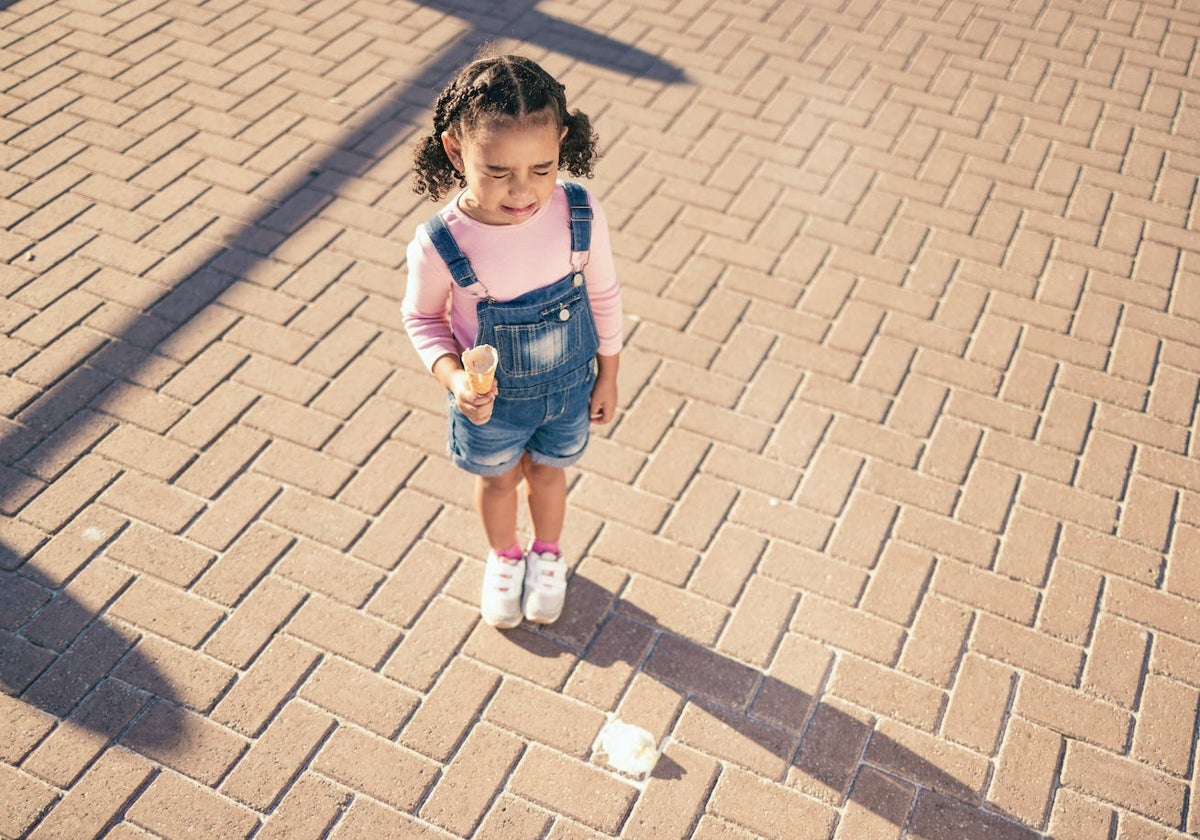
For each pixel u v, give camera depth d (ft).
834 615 11.48
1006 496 12.60
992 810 10.04
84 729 10.30
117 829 9.68
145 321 14.24
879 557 12.00
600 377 9.82
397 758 10.24
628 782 10.16
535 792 10.07
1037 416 13.50
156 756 10.14
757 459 12.96
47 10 19.94
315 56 19.17
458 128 7.51
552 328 8.68
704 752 10.39
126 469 12.51
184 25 19.76
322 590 11.50
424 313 8.73
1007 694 10.85
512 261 8.24
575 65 19.16
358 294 14.79
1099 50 19.81
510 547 11.06
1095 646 11.25
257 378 13.61
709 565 11.90
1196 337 14.53
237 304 14.55
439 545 11.98
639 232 15.87
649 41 19.84
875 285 15.17
